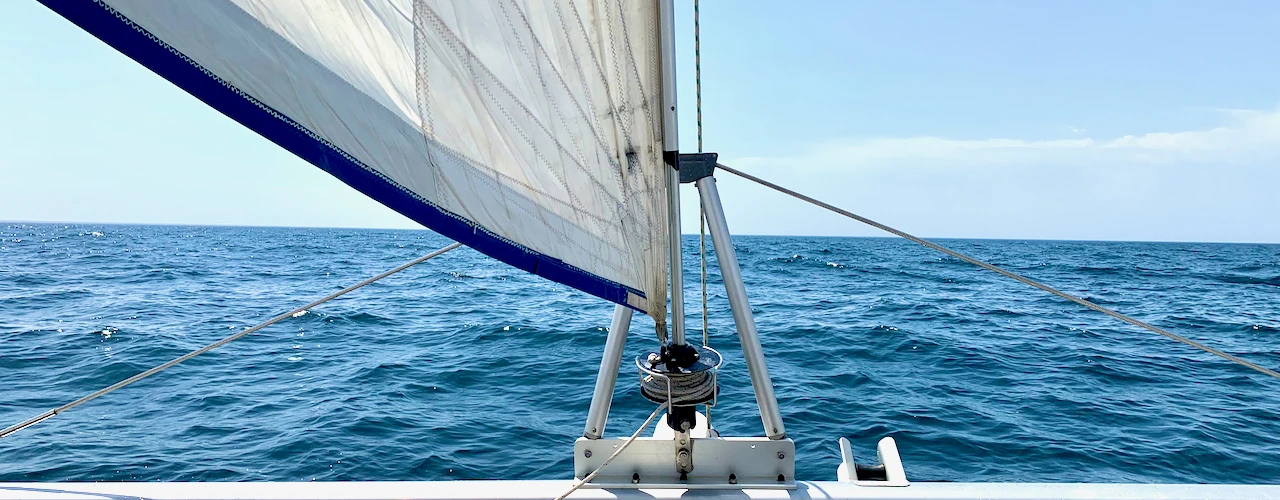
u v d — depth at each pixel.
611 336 2.52
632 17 1.67
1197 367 11.94
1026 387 10.25
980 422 8.38
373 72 1.37
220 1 1.21
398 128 1.41
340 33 1.33
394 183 1.41
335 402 9.13
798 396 9.40
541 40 1.53
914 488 2.43
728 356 12.35
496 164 1.54
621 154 1.75
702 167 2.41
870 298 23.08
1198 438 7.89
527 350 12.96
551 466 6.97
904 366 11.73
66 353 12.66
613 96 1.68
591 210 1.73
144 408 8.84
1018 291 27.08
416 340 14.34
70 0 1.09
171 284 26.77
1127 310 21.52
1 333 14.74
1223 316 20.31
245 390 9.80
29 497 2.37
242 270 34.81
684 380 2.30
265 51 1.25
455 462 7.04
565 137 1.62
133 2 1.14
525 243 1.61
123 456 7.10
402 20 1.37
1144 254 75.12
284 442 7.53
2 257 42.12
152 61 1.16
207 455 7.16
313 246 67.88
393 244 77.56
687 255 35.66
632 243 1.86
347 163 1.35
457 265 42.00
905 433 7.91
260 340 14.22
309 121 1.30
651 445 2.52
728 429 8.00
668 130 1.91
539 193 1.62
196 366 11.45
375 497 2.39
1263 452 7.49
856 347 13.49
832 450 7.35
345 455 7.18
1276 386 10.53
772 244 88.00
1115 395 9.83
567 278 1.71
